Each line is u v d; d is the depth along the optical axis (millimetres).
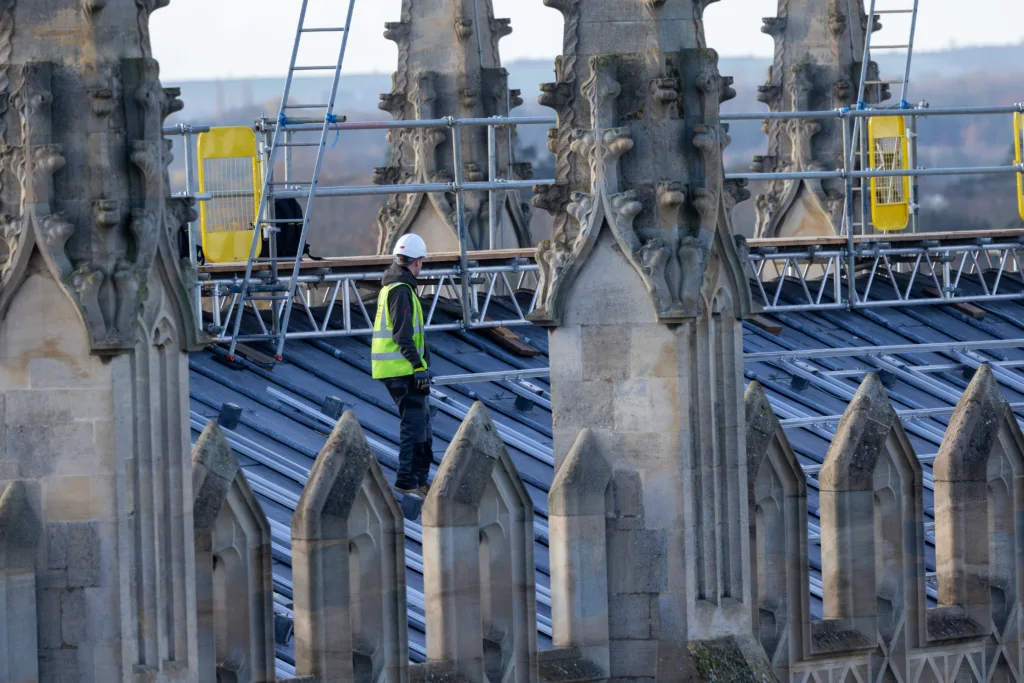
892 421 84250
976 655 88438
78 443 63219
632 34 75062
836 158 147375
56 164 63062
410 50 130125
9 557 62594
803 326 129625
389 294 85375
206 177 106750
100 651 63406
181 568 64500
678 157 74938
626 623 74812
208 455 66750
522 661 72312
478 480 70562
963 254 140750
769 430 79062
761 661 75250
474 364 107500
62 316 63219
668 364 73938
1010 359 132000
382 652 68500
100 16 64062
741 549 75750
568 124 75562
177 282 64812
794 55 149375
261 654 66812
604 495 74625
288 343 104000
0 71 63875
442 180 129375
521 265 113562
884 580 84938
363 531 68125
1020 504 89062
